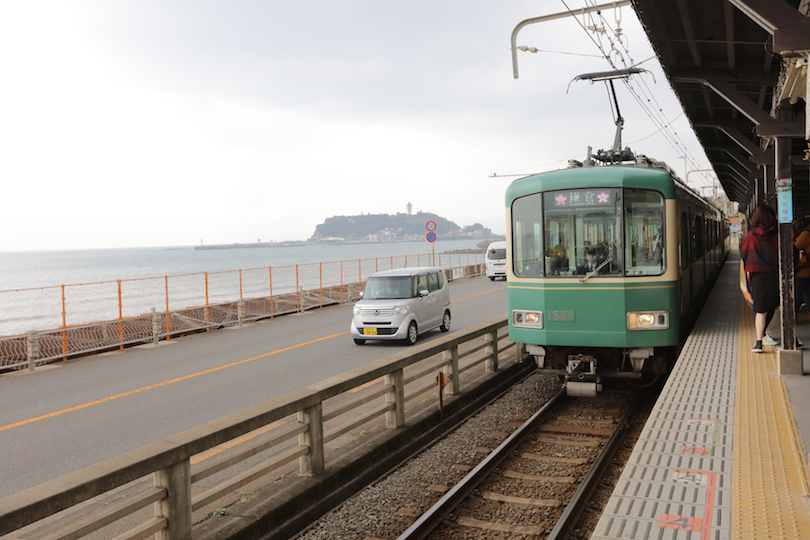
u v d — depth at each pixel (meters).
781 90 7.17
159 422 8.86
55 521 5.52
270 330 18.64
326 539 5.13
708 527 3.53
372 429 7.64
